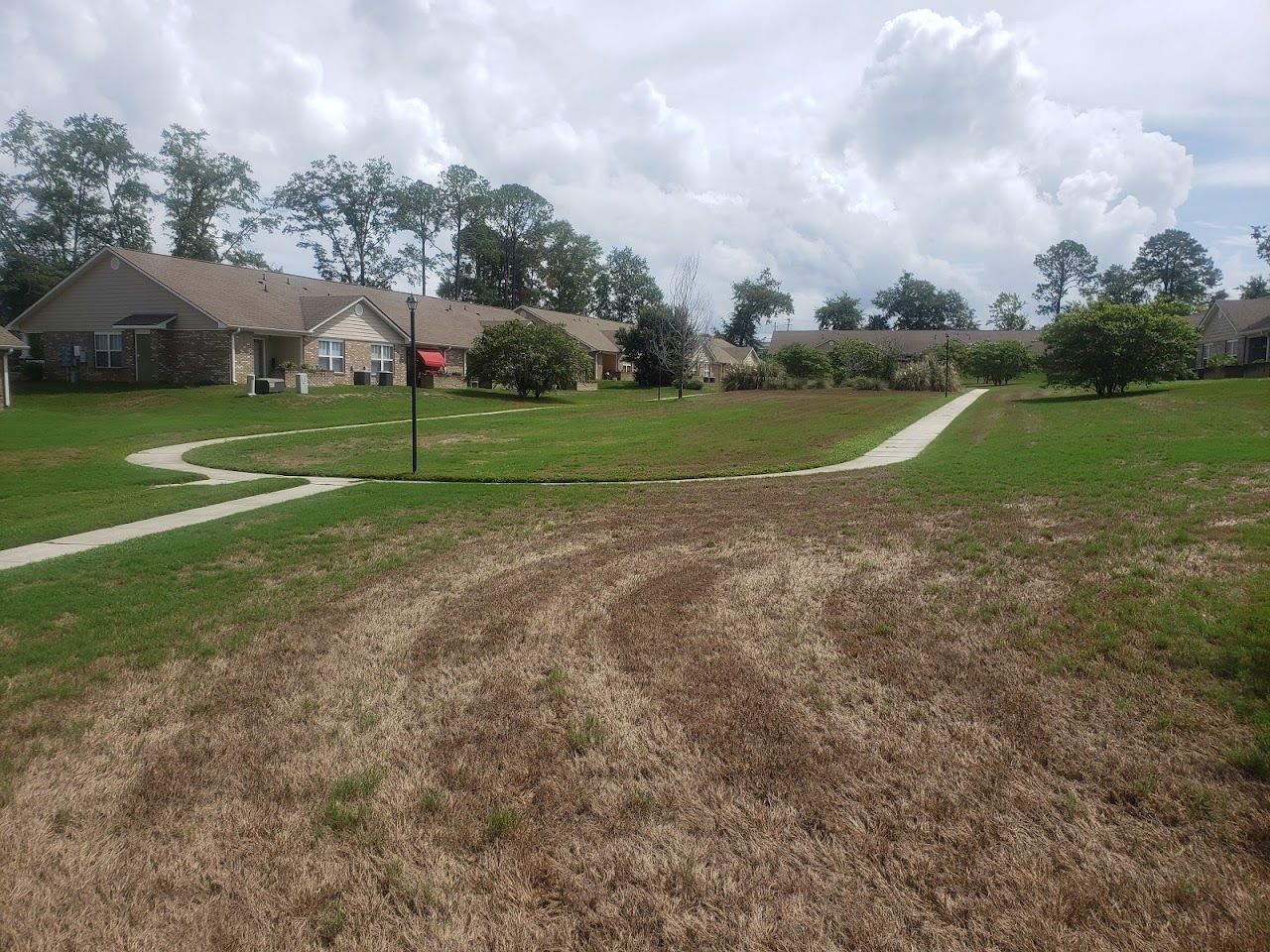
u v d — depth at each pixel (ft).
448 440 69.46
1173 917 8.25
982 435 58.95
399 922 8.64
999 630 16.14
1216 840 9.39
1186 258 287.28
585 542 27.53
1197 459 36.47
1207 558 19.90
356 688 14.73
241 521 33.42
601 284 279.49
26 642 17.79
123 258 107.24
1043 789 10.57
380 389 114.83
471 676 15.14
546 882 9.21
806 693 13.73
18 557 27.96
